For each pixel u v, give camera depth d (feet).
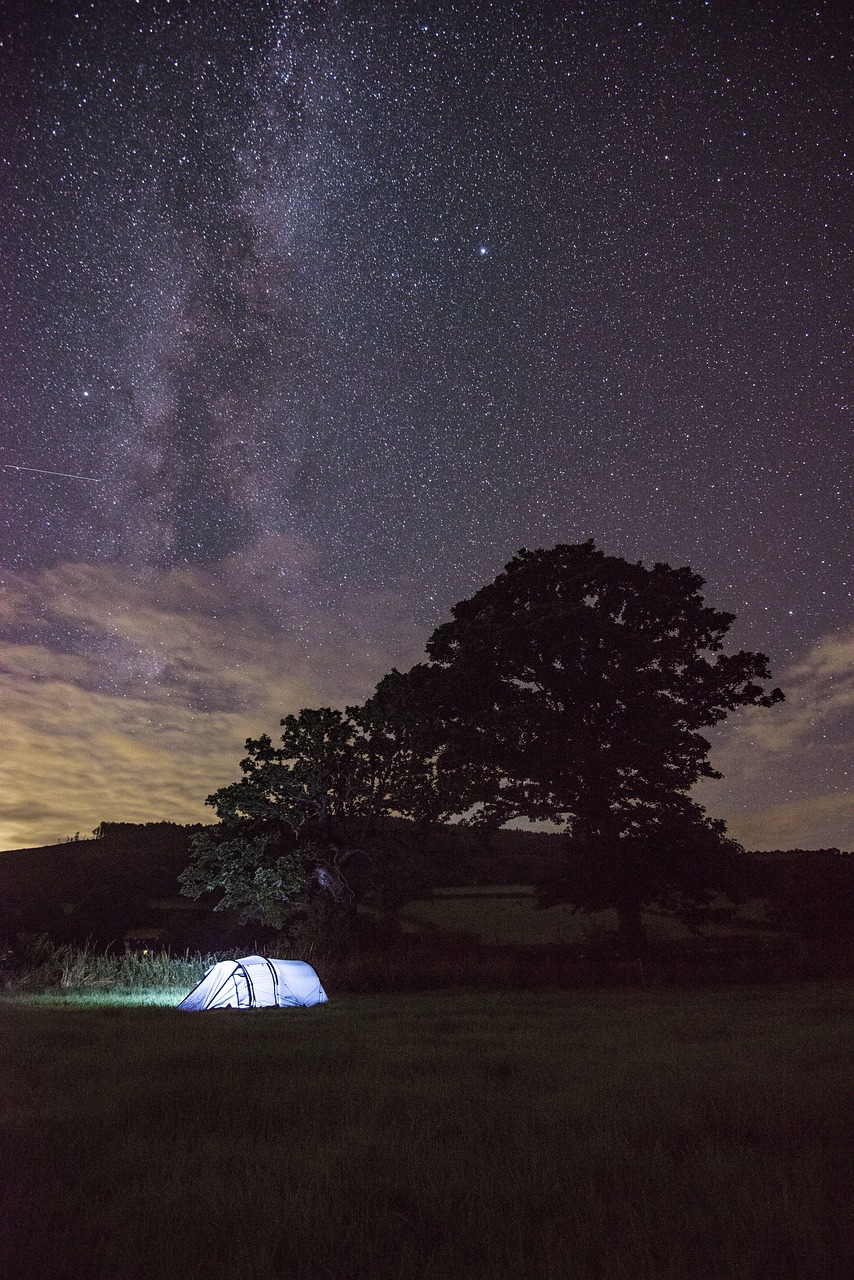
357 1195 16.76
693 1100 24.39
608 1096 25.34
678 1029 46.91
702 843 106.01
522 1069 31.09
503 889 196.24
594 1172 17.92
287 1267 13.43
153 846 242.58
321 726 119.96
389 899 122.11
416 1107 24.45
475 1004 69.72
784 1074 28.53
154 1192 16.56
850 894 136.15
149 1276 12.96
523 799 115.14
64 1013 59.82
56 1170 18.52
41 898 185.78
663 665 114.93
